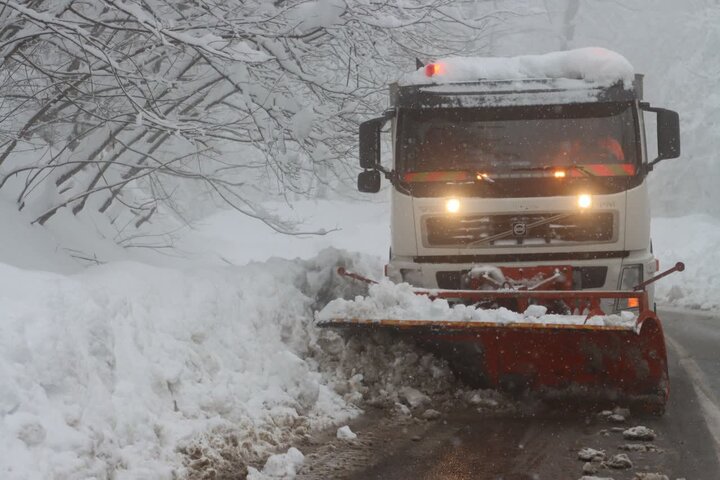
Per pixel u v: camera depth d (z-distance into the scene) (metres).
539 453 7.49
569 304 10.06
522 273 10.50
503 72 11.15
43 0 11.49
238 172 16.28
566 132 10.92
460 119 11.06
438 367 9.84
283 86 12.12
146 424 6.89
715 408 9.27
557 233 10.76
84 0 11.75
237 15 12.77
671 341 14.57
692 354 13.06
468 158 10.97
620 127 10.90
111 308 7.45
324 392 9.32
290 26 12.03
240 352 8.80
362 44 12.60
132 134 13.83
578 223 10.76
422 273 11.00
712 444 7.74
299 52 12.02
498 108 11.02
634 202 10.79
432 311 9.13
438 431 8.34
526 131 10.96
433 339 9.66
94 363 6.76
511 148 10.94
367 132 11.27
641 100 11.24
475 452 7.53
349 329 9.63
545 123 10.95
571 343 9.21
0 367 5.85
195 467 6.88
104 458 6.22
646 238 10.91
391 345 9.88
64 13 12.02
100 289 7.43
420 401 9.44
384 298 9.48
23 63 11.80
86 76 12.02
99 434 6.23
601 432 8.22
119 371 7.10
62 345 6.38
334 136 12.74
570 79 11.02
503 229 10.82
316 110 12.40
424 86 11.18
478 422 8.71
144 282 8.44
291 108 12.06
